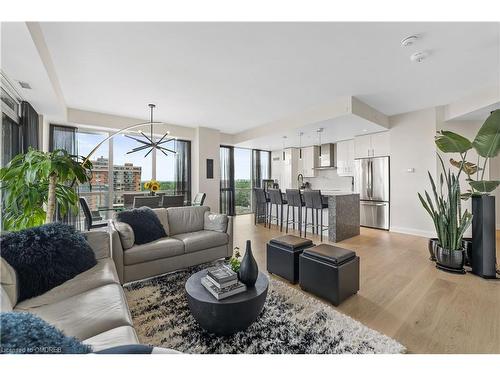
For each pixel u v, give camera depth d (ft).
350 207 15.58
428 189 15.58
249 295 5.48
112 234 8.00
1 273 4.52
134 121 17.74
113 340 3.67
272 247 9.41
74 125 15.96
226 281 5.55
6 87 9.15
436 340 5.43
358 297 7.50
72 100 13.79
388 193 17.56
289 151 26.35
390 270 9.73
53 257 5.55
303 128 17.08
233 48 8.43
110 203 17.51
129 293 7.70
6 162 9.64
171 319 6.24
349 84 11.72
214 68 9.94
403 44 8.16
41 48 7.35
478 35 7.73
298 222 17.30
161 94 12.94
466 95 13.41
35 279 5.06
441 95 13.37
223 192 24.80
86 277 5.79
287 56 8.98
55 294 5.05
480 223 9.07
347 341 5.37
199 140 20.66
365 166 18.85
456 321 6.19
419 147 15.99
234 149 25.72
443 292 7.81
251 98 13.62
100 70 10.07
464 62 9.54
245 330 5.76
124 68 9.90
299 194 16.46
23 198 7.76
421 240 14.64
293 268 8.58
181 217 11.39
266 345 5.25
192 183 21.45
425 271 9.62
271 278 9.09
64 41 7.90
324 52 8.72
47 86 9.26
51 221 7.49
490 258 8.89
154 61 9.33
